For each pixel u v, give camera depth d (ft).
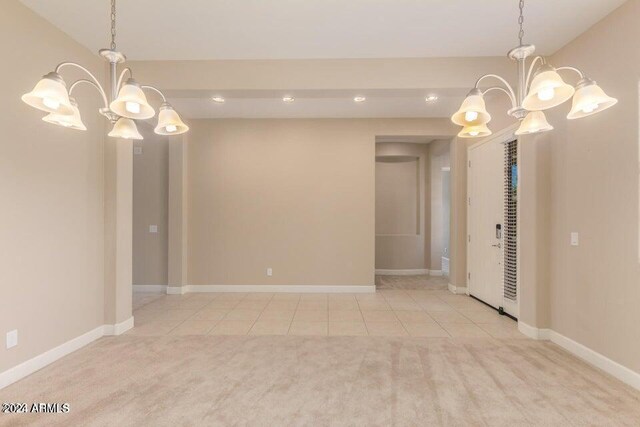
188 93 11.25
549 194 10.49
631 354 7.70
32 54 8.31
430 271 21.90
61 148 9.21
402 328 11.70
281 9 8.27
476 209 15.71
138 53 10.49
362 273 17.04
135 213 17.43
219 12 8.38
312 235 17.11
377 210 22.72
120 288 11.17
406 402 7.07
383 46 10.07
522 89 6.10
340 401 7.11
